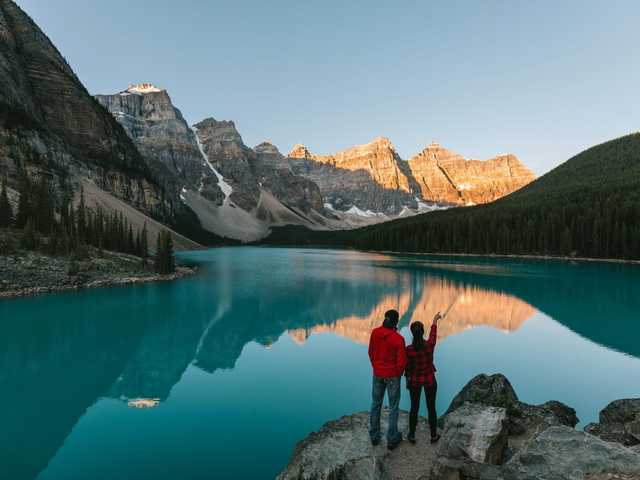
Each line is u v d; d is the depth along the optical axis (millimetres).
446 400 17016
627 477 6617
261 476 11281
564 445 7664
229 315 37844
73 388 18812
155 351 25547
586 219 117750
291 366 22344
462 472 7387
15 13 167375
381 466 8195
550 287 57094
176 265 87312
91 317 35531
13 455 12492
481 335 29234
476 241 140250
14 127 111438
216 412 15922
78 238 61875
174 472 11484
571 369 21375
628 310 39375
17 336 28922
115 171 173000
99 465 11867
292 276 74125
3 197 60750
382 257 139625
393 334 9398
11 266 49469
